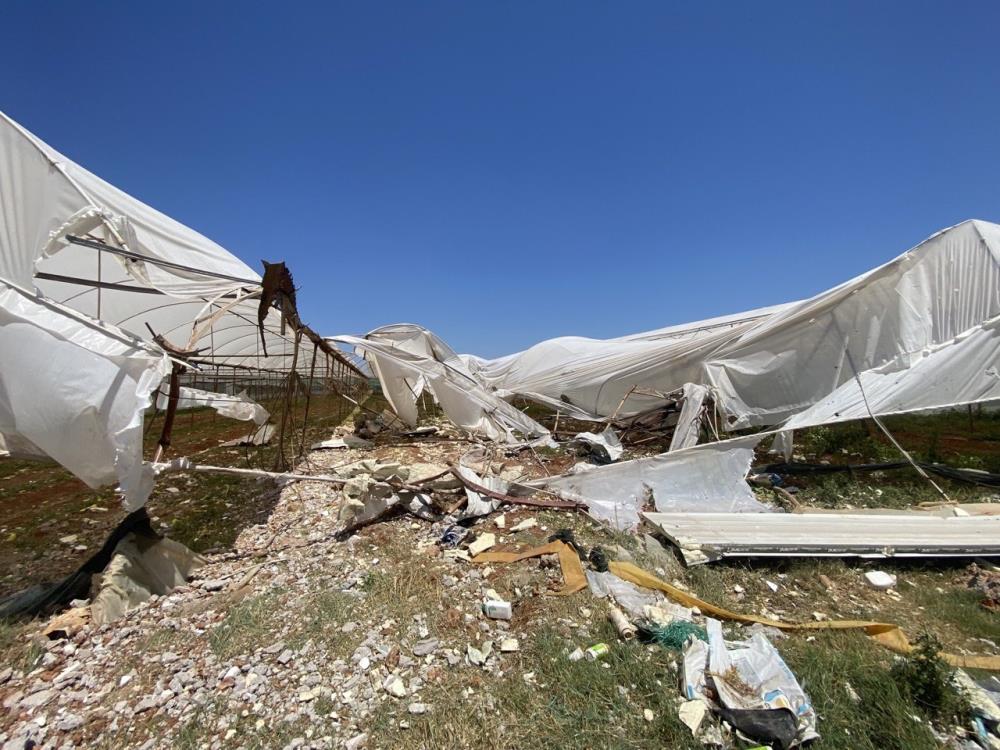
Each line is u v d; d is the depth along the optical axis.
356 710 2.81
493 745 2.54
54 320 4.16
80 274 7.51
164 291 6.14
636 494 6.39
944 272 7.57
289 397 8.77
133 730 2.74
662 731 2.59
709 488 6.51
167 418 4.89
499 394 16.06
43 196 5.35
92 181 6.26
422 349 12.68
